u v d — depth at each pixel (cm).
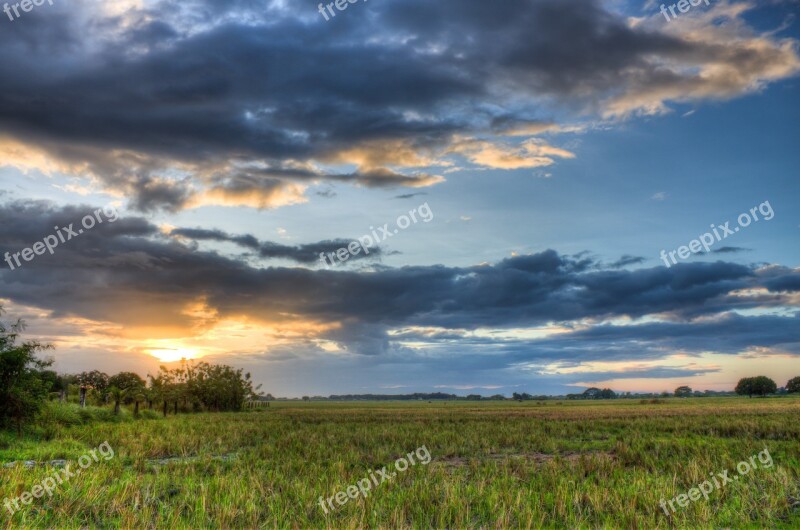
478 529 1141
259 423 4097
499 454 2316
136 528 1094
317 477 1616
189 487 1430
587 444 2564
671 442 2359
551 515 1206
